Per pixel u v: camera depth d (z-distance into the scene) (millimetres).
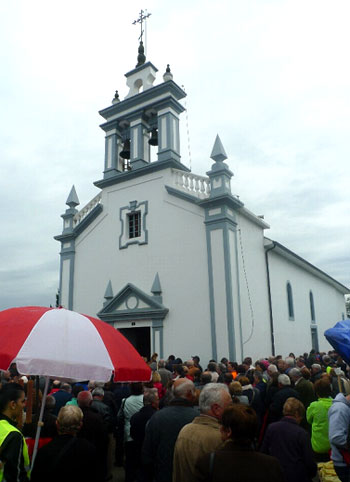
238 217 17188
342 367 11625
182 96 19266
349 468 4645
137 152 19000
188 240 16328
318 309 27250
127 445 6754
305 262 23844
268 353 17688
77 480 3170
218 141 16438
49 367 3611
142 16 21656
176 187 17344
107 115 20531
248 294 16719
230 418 2703
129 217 18688
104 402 7750
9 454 3297
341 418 4699
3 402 3627
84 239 19688
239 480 2443
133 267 17594
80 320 4184
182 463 3223
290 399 4797
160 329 15977
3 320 3998
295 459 4289
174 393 4223
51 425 4758
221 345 14492
